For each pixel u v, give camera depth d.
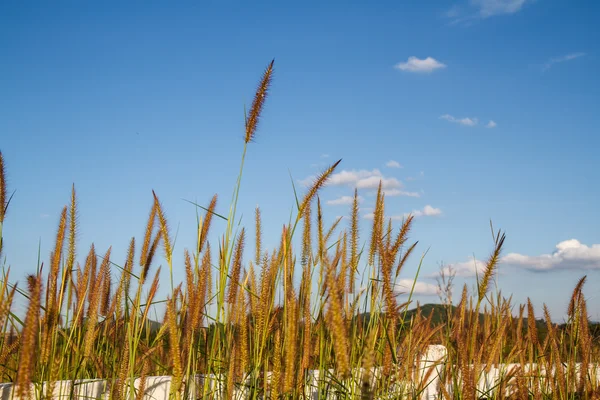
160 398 3.94
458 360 4.02
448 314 4.86
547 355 4.84
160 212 3.47
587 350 4.36
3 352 3.64
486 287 3.65
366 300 3.91
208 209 3.65
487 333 4.77
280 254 3.55
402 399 3.88
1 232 3.38
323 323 3.80
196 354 3.95
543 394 4.53
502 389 4.45
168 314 2.94
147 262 3.66
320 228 3.68
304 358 3.34
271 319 3.62
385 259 3.12
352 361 3.45
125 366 3.32
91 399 3.68
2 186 3.43
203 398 3.49
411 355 4.08
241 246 3.80
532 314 4.64
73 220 3.60
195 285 3.60
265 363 3.36
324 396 3.78
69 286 3.67
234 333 3.72
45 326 2.98
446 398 3.93
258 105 3.68
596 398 3.91
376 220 3.86
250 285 3.83
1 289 2.87
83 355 3.93
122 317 4.15
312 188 3.55
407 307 3.78
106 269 4.07
